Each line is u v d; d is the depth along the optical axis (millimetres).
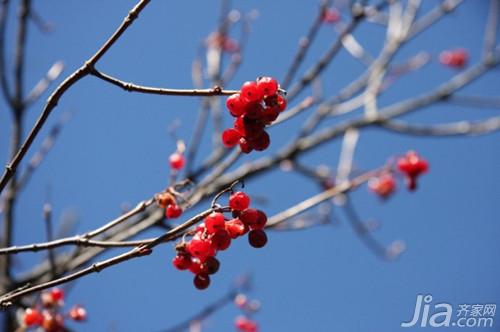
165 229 4383
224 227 2471
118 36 2459
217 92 2439
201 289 2695
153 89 2441
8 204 4914
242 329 6020
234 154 4777
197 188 4680
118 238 4680
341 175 5695
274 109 2404
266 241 2549
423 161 4766
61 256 5055
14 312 4520
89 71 2453
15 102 4926
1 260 4777
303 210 4523
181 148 3914
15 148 4902
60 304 4152
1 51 4789
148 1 2447
